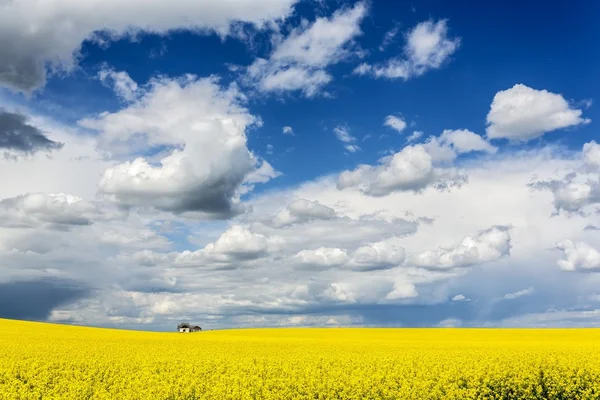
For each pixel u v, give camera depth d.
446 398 16.17
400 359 24.14
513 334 60.81
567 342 44.16
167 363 22.05
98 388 16.84
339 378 18.19
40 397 15.84
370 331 72.88
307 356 26.00
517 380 19.11
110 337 47.34
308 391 16.62
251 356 25.80
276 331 74.94
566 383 19.58
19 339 38.72
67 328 63.72
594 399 18.33
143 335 54.84
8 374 18.58
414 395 16.09
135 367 21.12
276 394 16.02
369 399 16.44
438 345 38.00
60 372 19.55
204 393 16.00
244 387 16.89
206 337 52.78
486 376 19.41
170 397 15.64
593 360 23.64
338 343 40.03
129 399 14.80
